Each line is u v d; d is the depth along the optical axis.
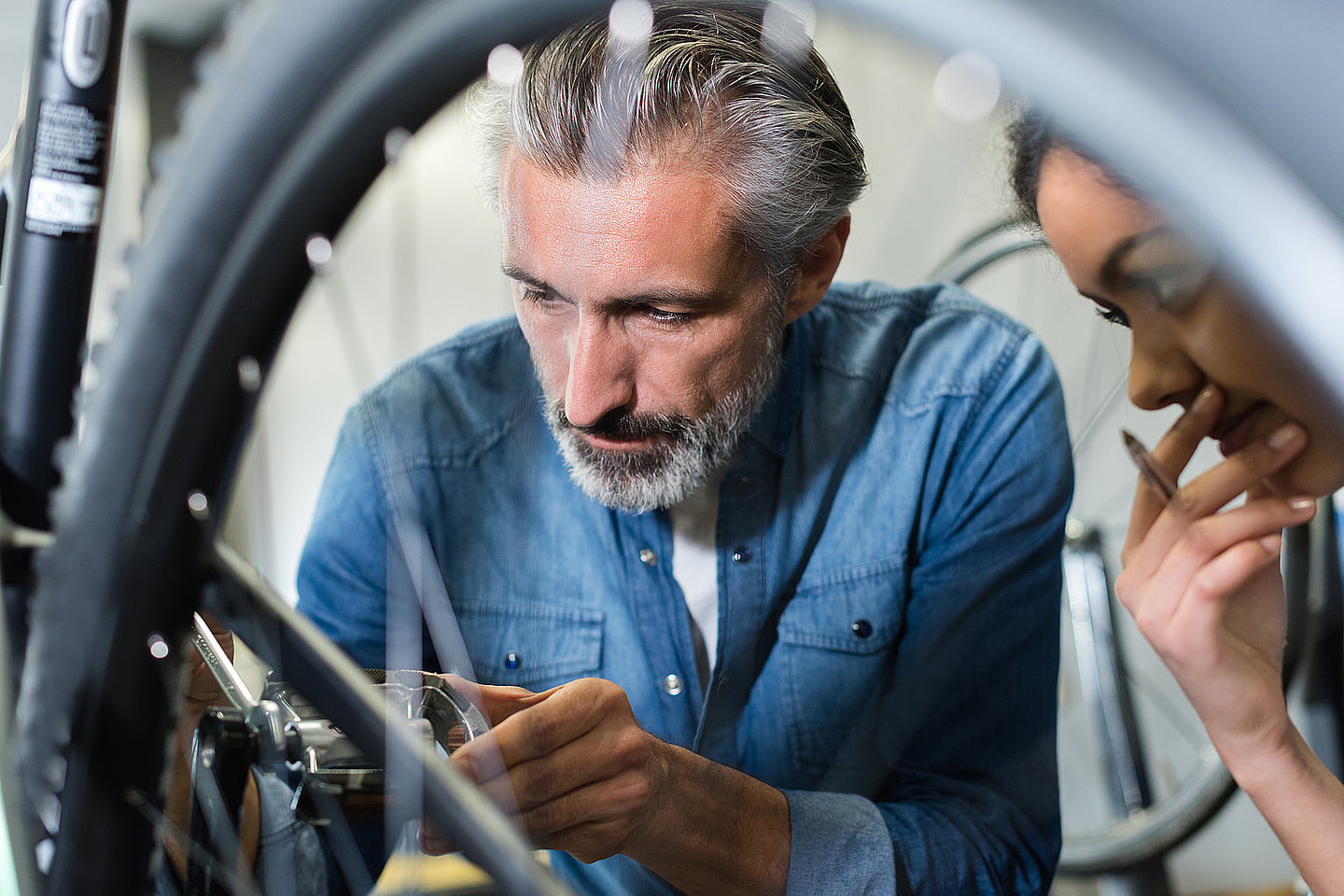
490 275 0.41
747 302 0.44
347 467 0.41
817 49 0.38
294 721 0.29
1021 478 0.55
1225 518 0.39
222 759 0.28
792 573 0.53
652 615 0.50
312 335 0.31
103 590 0.24
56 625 0.24
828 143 0.40
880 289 0.58
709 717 0.51
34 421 0.31
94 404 0.23
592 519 0.49
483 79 0.20
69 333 0.32
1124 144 0.14
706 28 0.38
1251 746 0.43
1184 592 0.41
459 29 0.19
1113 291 0.27
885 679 0.53
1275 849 1.15
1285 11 0.14
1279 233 0.14
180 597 0.24
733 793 0.45
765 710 0.52
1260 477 0.35
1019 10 0.14
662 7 0.38
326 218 0.21
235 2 0.22
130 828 0.24
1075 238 0.26
